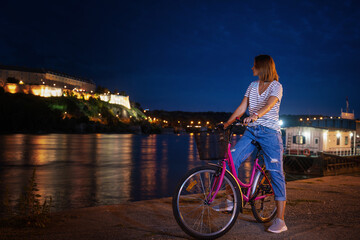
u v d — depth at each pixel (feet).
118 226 11.75
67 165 144.05
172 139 483.92
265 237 10.51
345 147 116.47
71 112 640.58
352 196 17.24
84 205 65.62
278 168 11.15
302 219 12.73
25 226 11.77
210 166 10.36
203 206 11.42
